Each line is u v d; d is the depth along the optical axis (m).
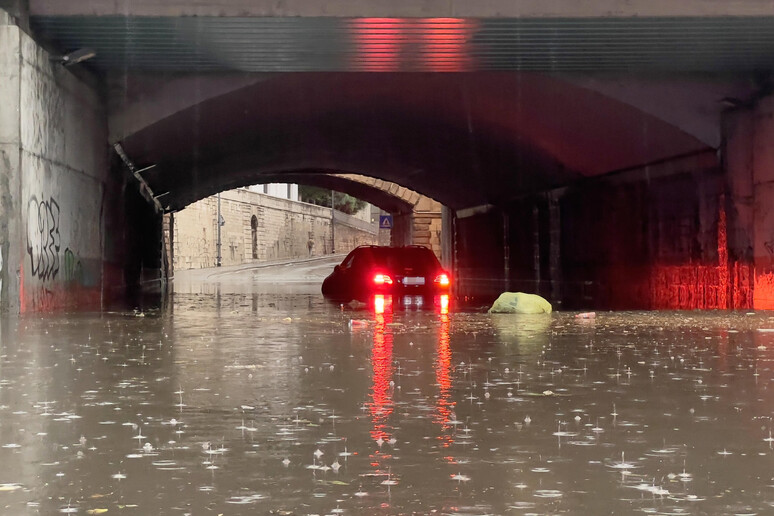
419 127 38.59
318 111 35.00
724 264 29.14
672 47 25.31
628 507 5.14
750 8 22.45
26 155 22.09
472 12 22.61
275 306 28.06
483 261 56.44
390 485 5.63
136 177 39.19
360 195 73.44
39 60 23.20
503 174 45.50
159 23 22.98
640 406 8.65
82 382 10.20
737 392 9.55
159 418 7.95
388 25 23.27
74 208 26.56
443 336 16.28
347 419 7.90
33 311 22.81
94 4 22.23
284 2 22.44
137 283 42.50
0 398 9.06
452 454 6.52
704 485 5.64
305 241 127.19
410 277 35.38
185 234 89.38
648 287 34.12
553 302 34.66
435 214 67.50
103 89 28.77
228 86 28.78
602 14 22.52
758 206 27.70
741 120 28.34
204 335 16.44
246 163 49.44
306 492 5.45
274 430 7.41
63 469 6.05
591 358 12.66
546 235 45.34
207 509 5.10
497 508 5.12
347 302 30.98
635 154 33.09
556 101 30.25
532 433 7.31
